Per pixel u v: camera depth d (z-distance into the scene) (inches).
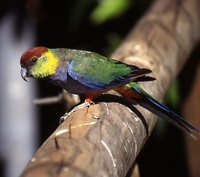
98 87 320.8
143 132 295.6
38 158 214.5
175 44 404.5
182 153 587.2
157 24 412.2
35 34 522.3
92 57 327.6
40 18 536.1
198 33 470.9
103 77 318.3
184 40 426.9
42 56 324.2
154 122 330.0
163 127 517.3
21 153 497.0
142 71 313.1
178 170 615.2
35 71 326.3
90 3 533.0
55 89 553.9
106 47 554.3
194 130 315.0
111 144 245.8
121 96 320.8
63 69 327.0
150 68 348.8
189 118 500.1
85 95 328.2
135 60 354.0
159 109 316.5
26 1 506.0
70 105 365.1
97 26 560.7
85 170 211.9
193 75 491.8
